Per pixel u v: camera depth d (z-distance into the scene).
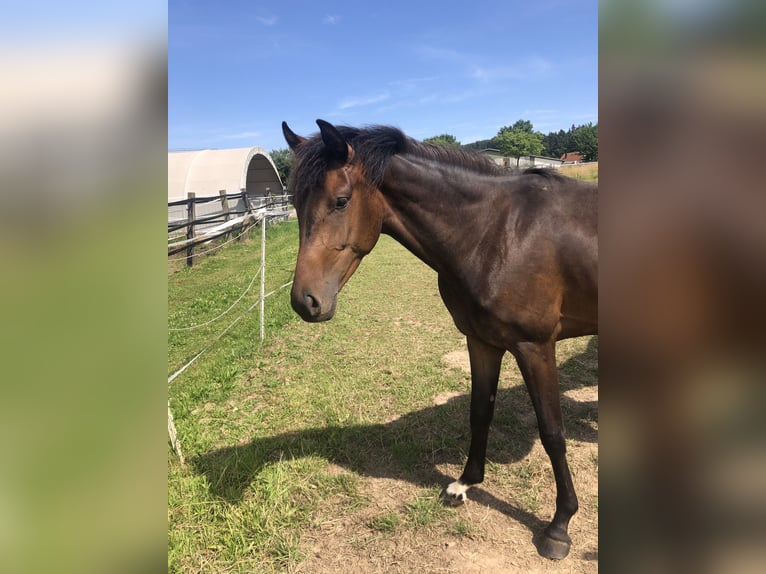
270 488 2.53
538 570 2.04
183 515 2.35
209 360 4.59
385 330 5.48
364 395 3.73
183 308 6.66
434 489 2.57
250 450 2.94
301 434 3.15
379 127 2.04
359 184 1.93
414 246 2.14
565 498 2.12
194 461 2.82
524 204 2.07
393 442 3.04
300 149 1.96
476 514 2.39
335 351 4.82
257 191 25.77
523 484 2.61
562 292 2.07
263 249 5.18
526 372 2.11
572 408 3.41
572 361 4.29
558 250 2.01
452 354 4.63
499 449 2.95
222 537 2.24
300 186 1.91
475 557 2.12
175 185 18.19
